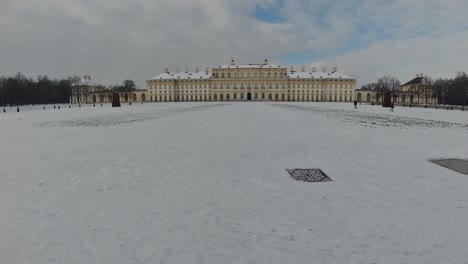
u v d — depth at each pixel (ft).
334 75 444.96
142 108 189.26
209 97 445.37
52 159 33.45
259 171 27.99
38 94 366.84
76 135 54.49
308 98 433.48
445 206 19.15
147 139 48.26
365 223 16.79
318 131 58.75
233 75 439.63
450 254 13.65
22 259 13.47
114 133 56.95
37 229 16.25
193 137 50.34
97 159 33.30
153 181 24.77
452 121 86.94
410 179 25.17
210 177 25.93
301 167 29.50
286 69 433.07
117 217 17.72
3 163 31.58
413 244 14.52
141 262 13.15
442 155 35.22
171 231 15.97
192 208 19.06
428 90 363.76
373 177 25.85
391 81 391.65
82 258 13.48
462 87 307.58
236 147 40.57
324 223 16.84
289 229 16.16
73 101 444.55
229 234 15.61
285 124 73.51
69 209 18.94
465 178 25.44
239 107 195.00
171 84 448.65
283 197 21.01
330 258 13.39
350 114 120.67
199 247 14.37
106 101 452.76
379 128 65.16
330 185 23.68
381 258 13.35
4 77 373.20
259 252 13.91
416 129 63.52
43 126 73.92
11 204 19.83
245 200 20.44
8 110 195.00
